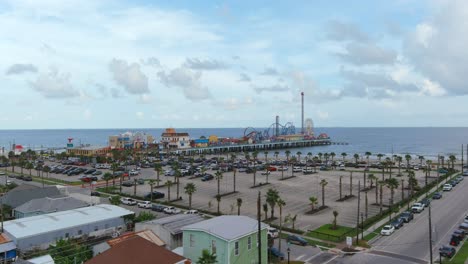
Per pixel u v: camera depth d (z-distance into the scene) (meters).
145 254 40.41
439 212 78.38
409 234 62.94
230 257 43.97
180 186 112.06
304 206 85.31
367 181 118.62
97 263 39.03
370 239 60.44
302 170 146.75
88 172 142.00
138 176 135.00
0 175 134.38
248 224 49.53
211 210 81.06
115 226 64.38
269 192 71.62
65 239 56.25
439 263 48.25
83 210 67.56
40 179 128.38
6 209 72.25
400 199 92.00
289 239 59.06
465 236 60.75
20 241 52.72
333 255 52.88
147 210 82.25
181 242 54.84
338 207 84.31
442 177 125.19
